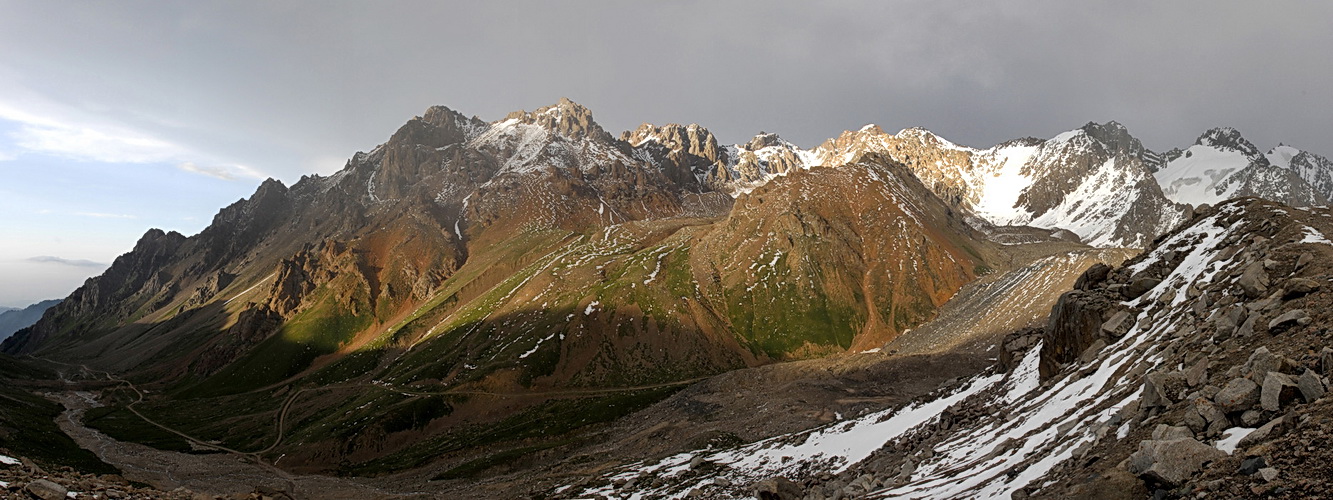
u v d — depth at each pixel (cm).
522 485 9288
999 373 6103
